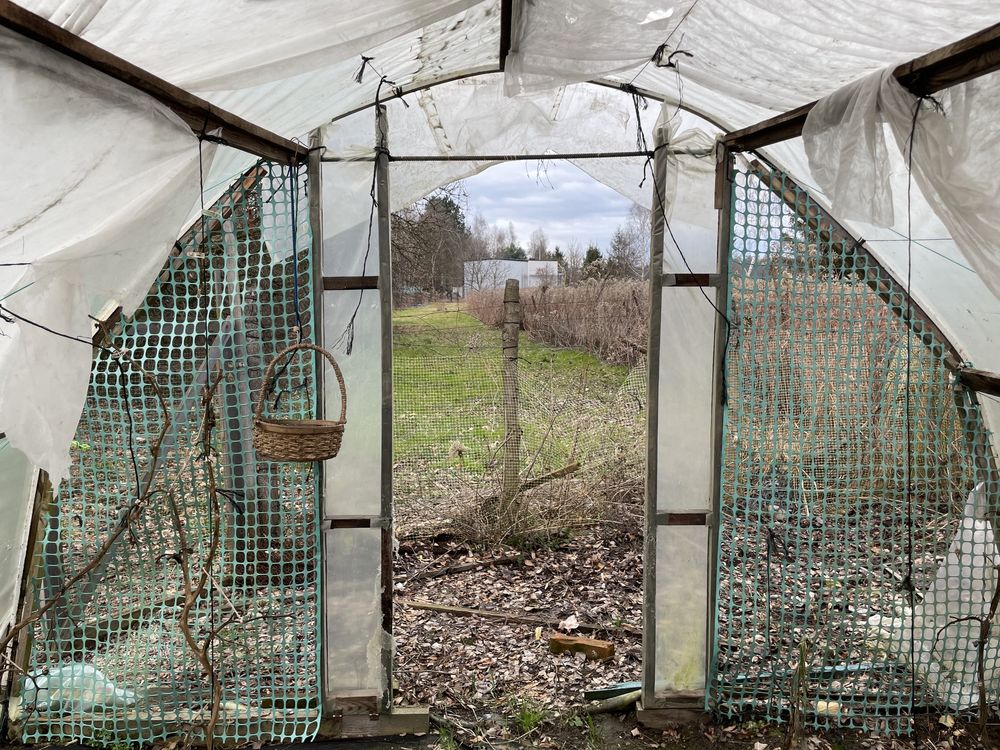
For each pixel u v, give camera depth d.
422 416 7.68
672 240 3.48
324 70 2.74
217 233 3.36
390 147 3.77
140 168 2.11
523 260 20.86
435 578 5.33
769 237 3.48
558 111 3.72
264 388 2.85
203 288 3.39
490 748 3.40
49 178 1.86
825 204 3.49
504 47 2.57
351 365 3.45
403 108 3.68
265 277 3.38
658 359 3.53
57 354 2.31
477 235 15.67
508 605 4.89
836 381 3.66
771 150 3.53
